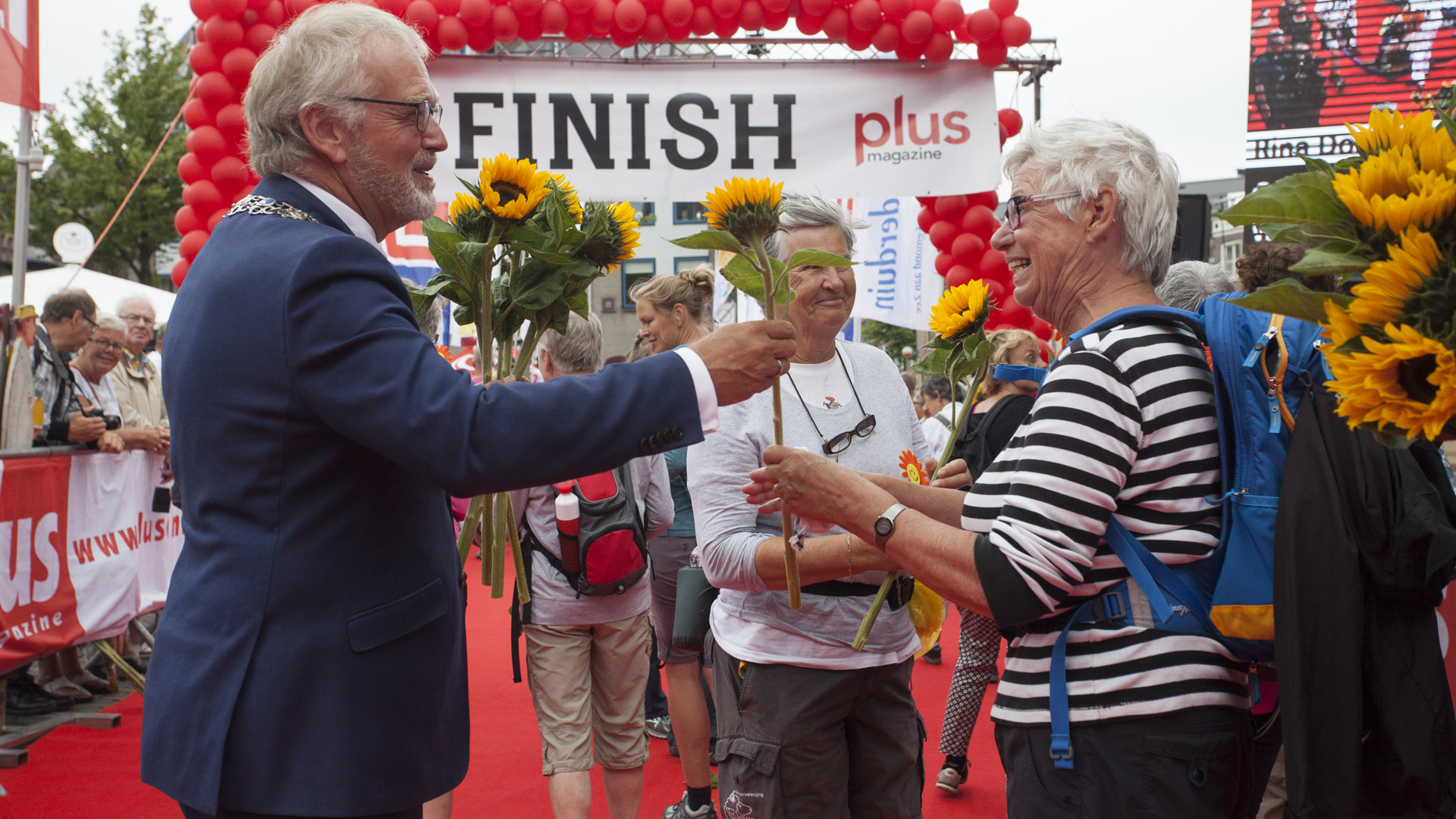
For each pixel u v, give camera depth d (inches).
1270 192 46.3
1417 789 53.2
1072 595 56.6
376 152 56.4
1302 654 52.4
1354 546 52.7
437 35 192.7
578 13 192.5
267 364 50.1
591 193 204.4
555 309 64.0
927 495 72.8
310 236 52.2
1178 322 57.7
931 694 200.5
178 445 53.3
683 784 153.9
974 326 76.6
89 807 139.0
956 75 206.1
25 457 156.9
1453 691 103.7
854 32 198.2
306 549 51.2
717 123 205.8
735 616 81.0
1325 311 43.9
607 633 118.8
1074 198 60.1
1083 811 55.7
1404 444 42.5
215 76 192.9
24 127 177.5
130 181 820.6
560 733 114.6
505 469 47.9
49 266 893.2
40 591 160.2
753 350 53.4
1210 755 54.2
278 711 50.4
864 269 290.5
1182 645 54.8
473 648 238.5
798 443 80.0
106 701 191.6
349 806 51.0
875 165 207.2
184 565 54.0
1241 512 55.0
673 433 51.3
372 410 48.4
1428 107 46.8
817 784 77.7
